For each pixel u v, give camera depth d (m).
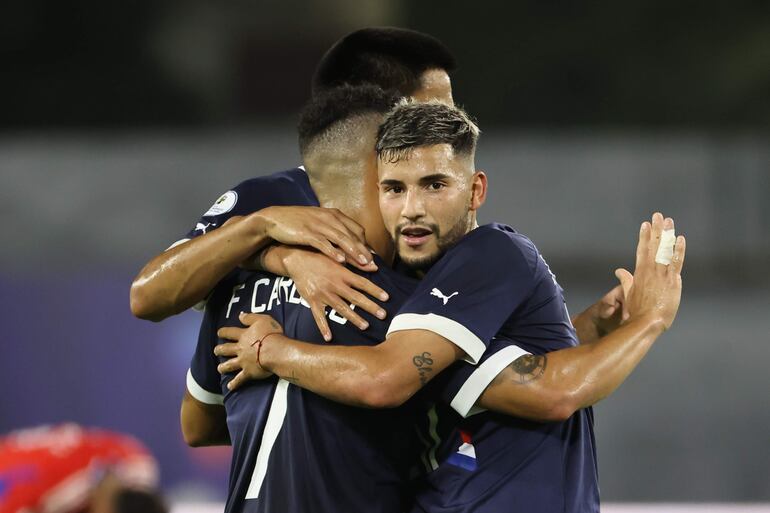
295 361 8.55
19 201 35.56
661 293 9.18
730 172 34.75
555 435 8.92
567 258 33.94
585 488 9.04
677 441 29.06
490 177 34.66
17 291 28.14
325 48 46.84
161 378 27.77
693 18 45.62
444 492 8.86
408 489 9.10
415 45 10.92
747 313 31.00
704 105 45.78
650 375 29.91
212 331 9.66
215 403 10.04
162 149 36.06
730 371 29.92
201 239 9.27
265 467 8.95
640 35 45.66
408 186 8.62
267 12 46.56
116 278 28.39
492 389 8.57
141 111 47.50
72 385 27.77
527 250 9.03
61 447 12.81
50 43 47.16
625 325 9.05
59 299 28.16
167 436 27.42
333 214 9.01
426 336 8.36
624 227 34.28
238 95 47.16
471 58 46.22
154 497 12.53
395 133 8.63
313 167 9.31
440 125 8.64
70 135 47.38
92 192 35.62
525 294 8.81
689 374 29.81
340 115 9.21
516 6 46.00
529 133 45.78
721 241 34.38
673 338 30.41
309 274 8.86
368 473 8.77
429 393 8.77
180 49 47.31
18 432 27.52
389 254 9.20
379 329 8.77
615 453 29.05
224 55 47.16
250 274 9.45
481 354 8.47
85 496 12.58
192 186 35.62
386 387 8.23
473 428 8.84
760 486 28.59
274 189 10.02
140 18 47.16
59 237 35.22
